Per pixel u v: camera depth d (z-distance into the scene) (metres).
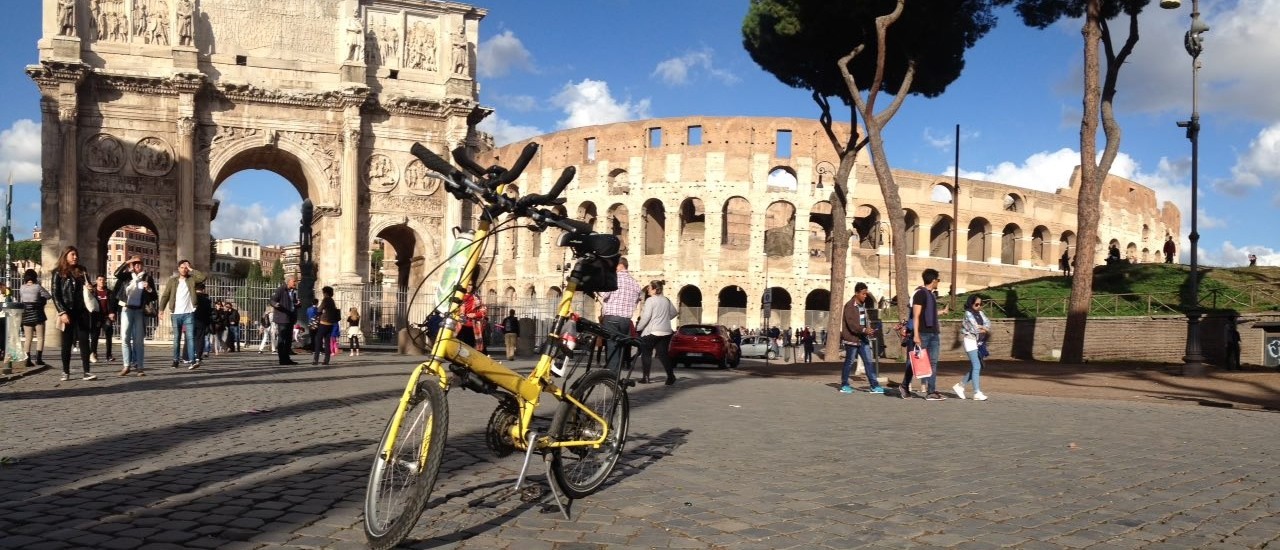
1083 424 14.56
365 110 52.31
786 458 10.07
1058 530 6.78
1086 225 34.81
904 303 33.22
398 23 53.31
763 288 75.81
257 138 50.38
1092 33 34.28
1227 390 23.00
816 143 77.88
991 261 82.81
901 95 35.41
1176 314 38.97
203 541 6.03
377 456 5.91
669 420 13.84
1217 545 6.43
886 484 8.57
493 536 6.32
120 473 8.38
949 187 82.56
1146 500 8.00
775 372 32.25
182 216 47.81
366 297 51.28
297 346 39.72
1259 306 39.00
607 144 79.94
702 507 7.35
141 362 21.67
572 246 7.06
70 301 19.55
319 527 6.44
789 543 6.28
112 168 47.97
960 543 6.37
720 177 76.75
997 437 12.48
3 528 6.29
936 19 35.44
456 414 13.56
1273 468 10.05
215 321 37.59
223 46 50.00
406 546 6.01
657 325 22.53
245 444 10.25
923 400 19.47
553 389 6.96
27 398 15.42
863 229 83.69
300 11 51.53
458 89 53.16
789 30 37.38
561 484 7.09
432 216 53.62
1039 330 42.59
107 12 47.97
